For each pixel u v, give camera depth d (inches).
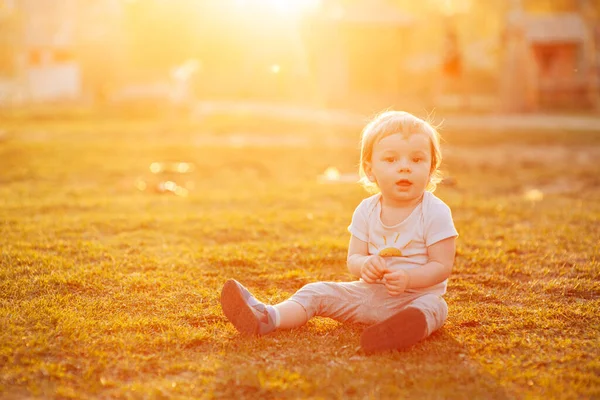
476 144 619.5
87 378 106.5
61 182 363.9
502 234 217.3
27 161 438.3
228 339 123.6
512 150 581.3
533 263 181.9
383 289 128.5
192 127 715.4
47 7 1238.3
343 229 225.1
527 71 957.8
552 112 976.9
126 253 186.7
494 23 1230.3
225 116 832.9
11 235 204.5
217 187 360.2
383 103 997.8
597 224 234.4
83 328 125.6
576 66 1042.1
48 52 1206.3
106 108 925.8
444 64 973.2
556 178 402.9
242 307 123.2
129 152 502.9
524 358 115.9
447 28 978.7
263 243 203.0
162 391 101.8
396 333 116.3
